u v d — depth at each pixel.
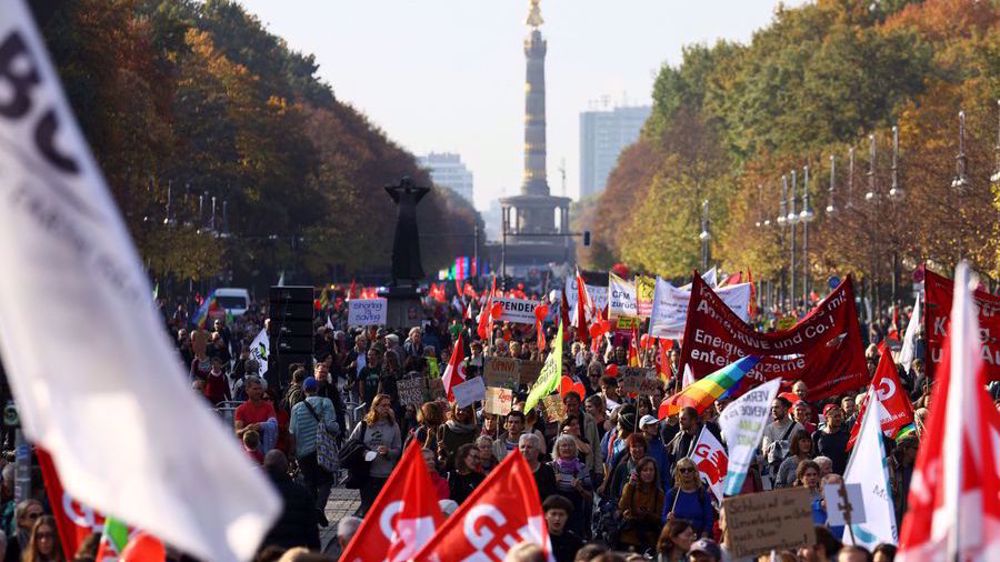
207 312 79.38
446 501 20.83
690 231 179.00
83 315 8.98
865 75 158.25
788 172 144.62
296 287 46.22
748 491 25.14
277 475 22.45
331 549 29.83
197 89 131.62
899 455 25.91
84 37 77.12
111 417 9.14
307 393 32.34
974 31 175.75
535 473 24.67
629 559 17.12
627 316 48.91
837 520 19.05
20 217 8.84
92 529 16.14
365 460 29.30
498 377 34.47
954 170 98.31
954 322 10.60
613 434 30.59
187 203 129.38
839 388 29.12
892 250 99.00
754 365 28.58
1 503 21.86
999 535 11.04
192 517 9.21
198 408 9.23
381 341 49.28
